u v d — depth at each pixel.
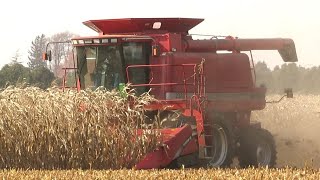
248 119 39.91
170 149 31.95
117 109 32.03
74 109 31.56
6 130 31.42
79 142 31.48
